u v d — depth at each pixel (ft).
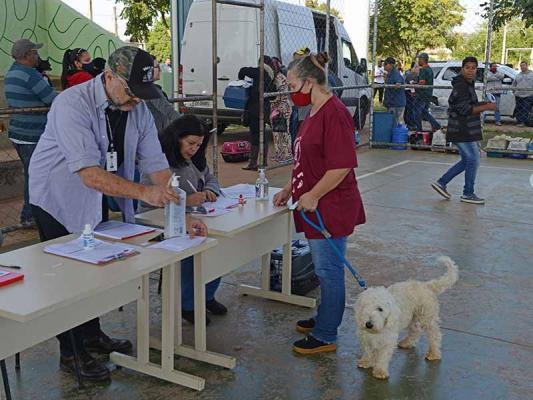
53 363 11.25
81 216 9.95
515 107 52.85
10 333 8.20
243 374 11.02
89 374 10.59
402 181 28.94
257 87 29.86
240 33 36.50
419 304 11.27
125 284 10.12
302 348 11.75
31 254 8.90
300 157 11.11
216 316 13.55
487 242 19.15
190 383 10.46
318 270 11.43
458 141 23.99
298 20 38.24
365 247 18.53
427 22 82.48
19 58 18.51
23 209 19.52
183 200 9.86
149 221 11.31
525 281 15.72
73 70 21.44
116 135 10.03
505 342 12.30
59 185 9.74
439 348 11.59
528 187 27.66
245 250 12.59
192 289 12.91
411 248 18.47
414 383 10.72
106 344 11.63
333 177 10.55
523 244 18.97
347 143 10.55
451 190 26.94
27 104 18.38
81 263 8.55
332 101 10.72
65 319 8.98
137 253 9.05
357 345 12.19
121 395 10.26
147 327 10.75
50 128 9.61
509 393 10.42
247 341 12.35
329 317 11.62
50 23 35.24
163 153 11.21
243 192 14.02
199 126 12.27
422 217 22.18
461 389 10.53
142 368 10.89
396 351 11.90
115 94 9.35
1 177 24.68
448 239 19.43
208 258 11.39
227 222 11.25
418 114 42.83
